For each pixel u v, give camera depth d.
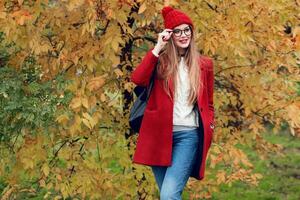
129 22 6.52
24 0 6.02
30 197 8.61
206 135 4.97
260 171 11.70
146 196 6.73
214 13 6.11
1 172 6.80
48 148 6.53
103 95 5.81
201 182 7.17
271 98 6.75
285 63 6.57
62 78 5.99
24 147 6.36
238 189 10.46
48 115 6.00
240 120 7.25
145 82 4.98
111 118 6.60
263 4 6.04
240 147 13.51
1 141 6.67
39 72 6.38
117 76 6.08
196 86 4.96
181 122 4.97
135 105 5.15
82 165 6.54
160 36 4.93
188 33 4.99
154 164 4.96
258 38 6.41
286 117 6.63
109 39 5.65
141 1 5.45
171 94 4.95
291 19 6.41
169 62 4.98
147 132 4.99
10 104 5.99
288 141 14.18
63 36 6.19
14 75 6.27
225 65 6.94
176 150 4.99
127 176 6.61
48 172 6.23
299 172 11.65
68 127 6.14
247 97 6.78
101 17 5.80
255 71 6.75
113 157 6.65
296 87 7.15
